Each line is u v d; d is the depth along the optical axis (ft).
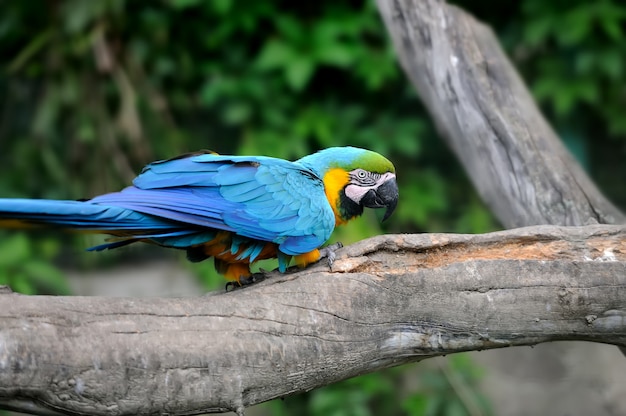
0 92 46.65
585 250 20.53
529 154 25.23
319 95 45.42
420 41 26.89
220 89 43.62
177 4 42.24
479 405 41.55
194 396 17.75
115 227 19.53
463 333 20.03
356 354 19.35
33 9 44.21
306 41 43.14
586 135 48.08
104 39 42.37
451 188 47.42
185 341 17.76
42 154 43.42
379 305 19.57
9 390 16.31
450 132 27.22
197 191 20.90
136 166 44.42
